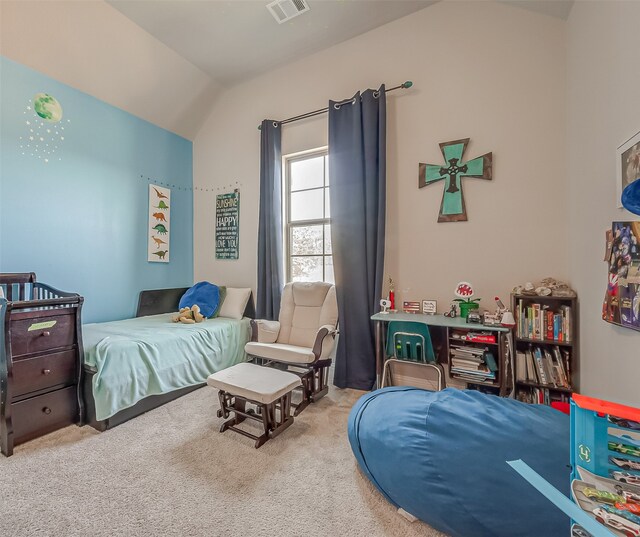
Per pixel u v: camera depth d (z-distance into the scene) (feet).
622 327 4.38
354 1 8.27
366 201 8.86
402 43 8.88
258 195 11.53
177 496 4.55
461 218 8.11
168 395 7.84
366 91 8.84
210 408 7.50
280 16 8.71
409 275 8.79
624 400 4.36
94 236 9.73
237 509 4.31
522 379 6.57
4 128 7.82
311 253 10.78
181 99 11.54
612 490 2.44
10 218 7.95
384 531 3.97
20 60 7.98
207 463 5.35
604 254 5.01
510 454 3.66
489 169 7.79
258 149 11.51
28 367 5.93
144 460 5.43
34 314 6.02
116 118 10.28
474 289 8.00
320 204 10.59
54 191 8.78
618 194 4.50
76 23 8.13
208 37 9.50
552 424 4.03
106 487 4.74
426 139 8.56
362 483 4.87
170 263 12.13
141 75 10.09
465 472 3.66
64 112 8.93
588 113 5.69
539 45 7.32
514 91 7.56
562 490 3.21
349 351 9.09
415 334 7.18
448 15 8.29
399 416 4.66
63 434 6.26
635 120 4.04
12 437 5.63
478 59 7.95
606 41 4.95
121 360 6.82
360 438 4.78
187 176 12.74
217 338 9.29
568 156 6.84
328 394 8.53
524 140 7.46
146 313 11.07
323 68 10.11
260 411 7.12
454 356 7.17
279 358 7.71
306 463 5.37
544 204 7.26
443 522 3.71
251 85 11.61
